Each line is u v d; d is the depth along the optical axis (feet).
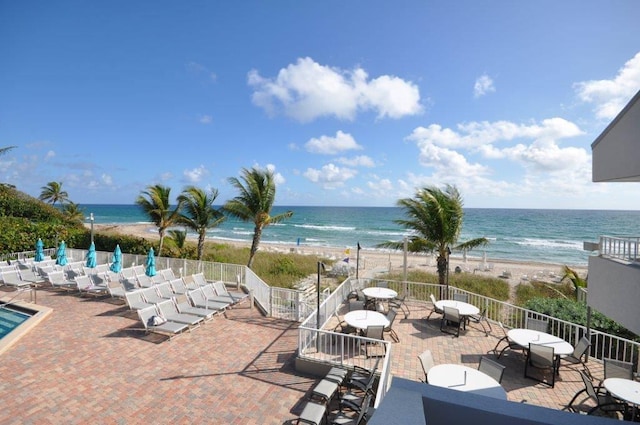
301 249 132.05
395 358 27.17
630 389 18.63
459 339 31.12
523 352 27.07
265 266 79.41
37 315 35.88
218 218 65.98
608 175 22.70
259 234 59.93
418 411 8.25
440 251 47.60
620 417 19.39
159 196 66.08
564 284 68.95
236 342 30.94
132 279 46.60
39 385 22.97
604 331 31.71
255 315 38.45
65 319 35.76
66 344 29.68
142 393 22.34
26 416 19.61
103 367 25.71
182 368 25.85
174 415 20.12
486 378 19.25
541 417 8.50
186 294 38.63
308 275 73.82
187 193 64.03
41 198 134.92
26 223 71.41
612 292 21.76
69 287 45.27
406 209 49.49
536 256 133.49
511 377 24.49
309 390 23.21
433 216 46.11
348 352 26.73
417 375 24.43
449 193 47.19
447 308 32.07
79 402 21.13
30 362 26.25
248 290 46.26
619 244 22.52
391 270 82.74
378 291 39.09
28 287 44.65
